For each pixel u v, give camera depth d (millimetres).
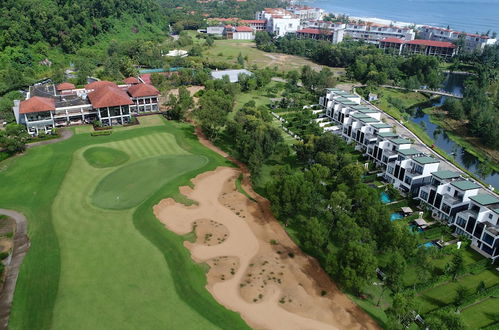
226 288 72188
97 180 105438
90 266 74750
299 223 93062
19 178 104812
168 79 199000
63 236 83062
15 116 143250
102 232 84688
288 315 66938
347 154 115250
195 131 143375
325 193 96375
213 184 107625
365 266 67000
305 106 173500
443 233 90375
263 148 113625
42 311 64375
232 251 82312
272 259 80500
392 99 197250
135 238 83375
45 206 93125
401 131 149250
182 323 63188
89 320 62938
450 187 93938
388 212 83125
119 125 144250
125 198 97562
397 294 60969
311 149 113562
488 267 81188
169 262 77000
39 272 72812
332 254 71875
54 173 107062
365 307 69500
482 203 84625
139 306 66000
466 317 68188
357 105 150000
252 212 96375
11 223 86875
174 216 92750
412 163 105125
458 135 167000
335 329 64688
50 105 137000
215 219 92562
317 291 72688
